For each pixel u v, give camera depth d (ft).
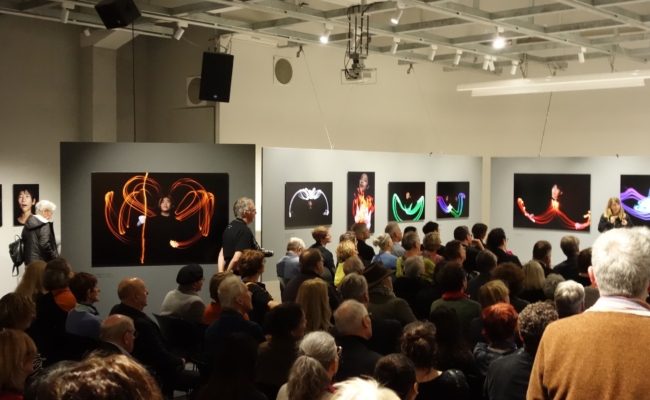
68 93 32.89
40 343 15.16
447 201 39.04
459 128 43.55
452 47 31.12
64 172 24.23
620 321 5.73
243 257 17.70
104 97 33.37
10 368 10.11
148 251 25.13
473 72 42.88
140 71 36.47
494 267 19.22
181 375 15.17
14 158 30.91
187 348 16.62
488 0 38.09
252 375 9.68
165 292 25.40
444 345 12.28
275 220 29.89
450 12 23.81
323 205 32.04
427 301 17.84
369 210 34.45
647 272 5.83
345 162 33.12
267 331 11.98
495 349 12.15
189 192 25.45
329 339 10.16
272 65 34.22
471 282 19.44
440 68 42.78
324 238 24.45
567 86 29.63
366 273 16.44
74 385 3.68
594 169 36.55
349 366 11.59
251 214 22.84
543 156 39.14
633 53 32.71
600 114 39.34
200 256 25.64
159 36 32.48
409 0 22.59
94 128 32.99
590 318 5.88
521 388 9.84
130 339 12.42
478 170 40.91
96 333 14.62
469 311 15.31
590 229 36.73
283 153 30.12
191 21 26.21
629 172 35.35
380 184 35.12
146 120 36.86
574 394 5.68
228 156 25.84
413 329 10.70
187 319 17.17
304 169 31.12
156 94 36.27
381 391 4.67
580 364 5.72
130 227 24.91
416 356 10.41
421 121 42.06
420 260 19.49
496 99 42.63
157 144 25.04
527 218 38.96
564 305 12.04
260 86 33.76
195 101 33.88
